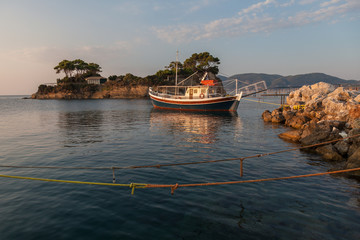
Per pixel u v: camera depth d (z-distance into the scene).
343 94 24.52
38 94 137.00
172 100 45.03
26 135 18.81
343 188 8.08
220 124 26.09
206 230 5.55
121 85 122.44
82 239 5.21
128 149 13.98
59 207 6.69
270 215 6.24
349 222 5.91
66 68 132.25
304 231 5.51
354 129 12.58
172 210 6.52
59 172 9.77
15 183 8.53
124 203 6.95
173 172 9.75
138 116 34.97
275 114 28.42
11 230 5.53
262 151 13.66
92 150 13.68
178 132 20.55
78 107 57.38
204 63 113.75
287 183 8.55
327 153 12.08
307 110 24.20
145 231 5.52
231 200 7.14
